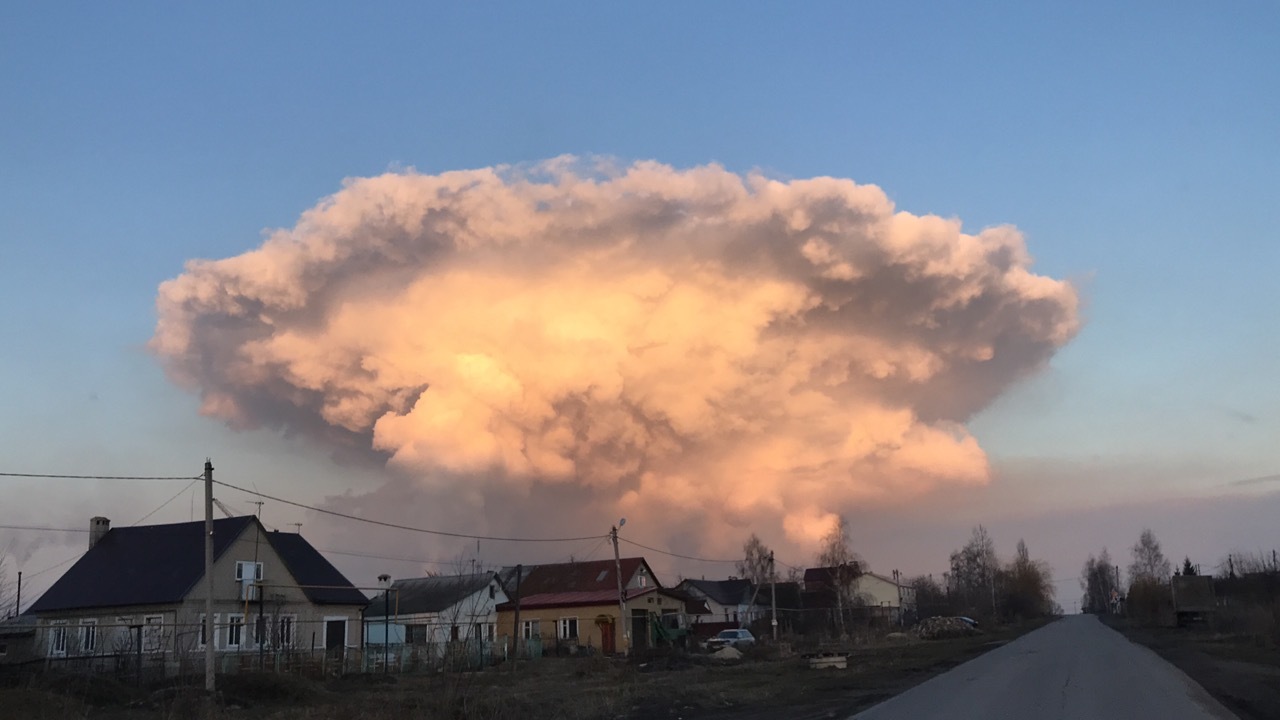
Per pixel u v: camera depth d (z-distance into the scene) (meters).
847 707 21.45
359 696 28.56
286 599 47.81
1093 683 24.80
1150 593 84.12
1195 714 17.77
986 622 100.69
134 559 47.38
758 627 79.06
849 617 87.56
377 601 65.44
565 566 70.50
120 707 25.48
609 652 59.47
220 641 45.25
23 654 38.06
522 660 50.03
